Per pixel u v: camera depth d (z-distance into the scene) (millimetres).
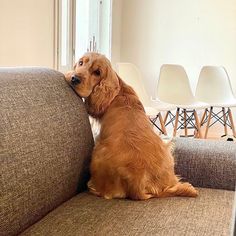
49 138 1194
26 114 1130
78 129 1366
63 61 3602
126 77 3719
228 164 1512
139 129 1378
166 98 4020
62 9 3480
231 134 4578
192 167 1544
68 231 1047
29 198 1074
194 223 1124
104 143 1368
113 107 1440
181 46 5059
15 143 1049
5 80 1145
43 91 1262
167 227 1089
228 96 4207
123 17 5207
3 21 2486
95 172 1354
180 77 4152
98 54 1480
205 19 4914
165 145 1464
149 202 1276
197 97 4242
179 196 1349
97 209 1204
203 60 4996
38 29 2934
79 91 1422
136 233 1044
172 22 5051
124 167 1301
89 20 4398
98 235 1028
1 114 1043
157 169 1342
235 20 4801
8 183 999
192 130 4668
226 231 1080
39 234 1031
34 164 1103
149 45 5180
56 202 1218
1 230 976
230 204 1291
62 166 1241
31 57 2859
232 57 4875
